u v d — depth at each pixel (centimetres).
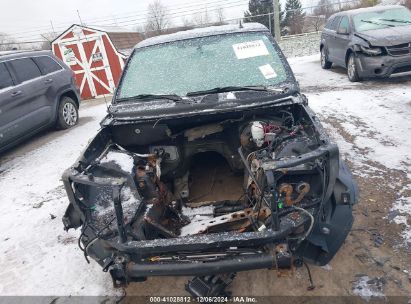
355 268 315
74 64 1265
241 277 321
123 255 253
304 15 3691
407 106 691
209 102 332
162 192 318
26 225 459
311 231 253
